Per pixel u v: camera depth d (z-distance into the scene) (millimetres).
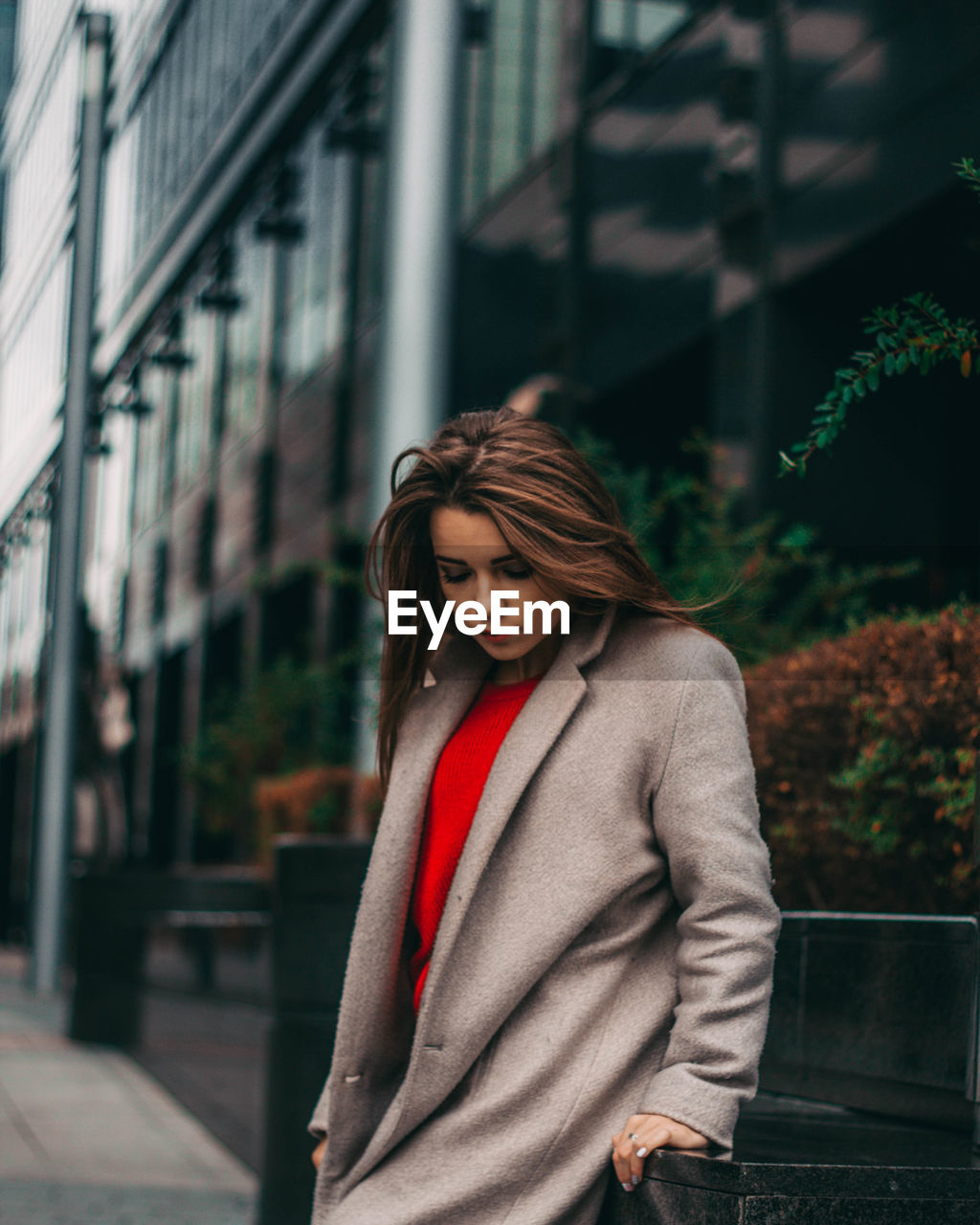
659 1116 1962
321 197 17641
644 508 6203
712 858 2029
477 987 2113
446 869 2244
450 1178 2084
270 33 19562
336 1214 2139
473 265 12727
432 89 8211
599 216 10695
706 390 10398
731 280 8891
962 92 6863
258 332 19844
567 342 10945
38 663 26219
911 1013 2537
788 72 8453
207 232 22156
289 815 9102
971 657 3076
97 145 15500
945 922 2484
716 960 1995
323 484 16625
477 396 12422
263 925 7441
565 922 2102
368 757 6824
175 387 24172
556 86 11453
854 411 7809
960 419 7598
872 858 3307
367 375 15266
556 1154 2059
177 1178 6219
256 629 18734
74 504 15242
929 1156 2055
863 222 7668
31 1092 8359
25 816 29938
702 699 2121
